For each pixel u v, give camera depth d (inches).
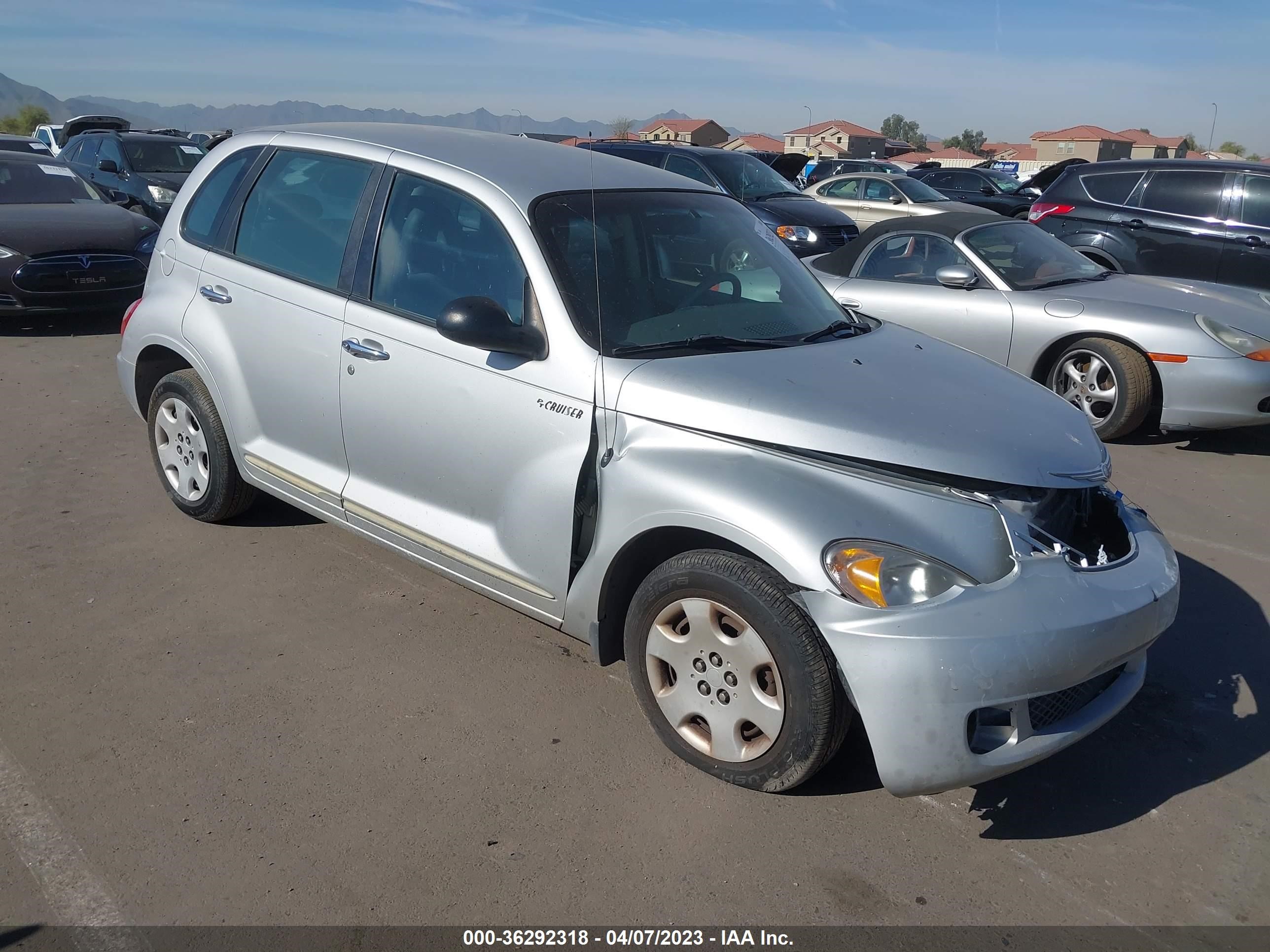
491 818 110.5
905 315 274.2
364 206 149.9
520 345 125.0
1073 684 103.3
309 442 157.3
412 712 130.4
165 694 132.4
